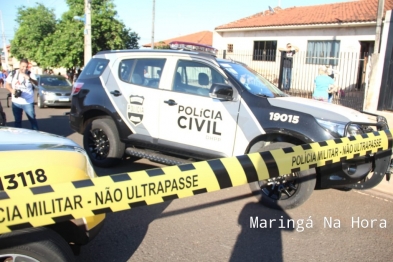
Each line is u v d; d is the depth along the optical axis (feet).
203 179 8.07
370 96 35.76
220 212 14.07
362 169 14.12
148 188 7.29
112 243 11.43
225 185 8.52
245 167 8.91
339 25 58.34
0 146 7.86
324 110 14.03
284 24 65.67
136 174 7.33
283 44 67.92
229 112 14.73
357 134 13.48
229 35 79.00
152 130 16.79
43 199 6.35
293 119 13.71
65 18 76.48
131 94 17.42
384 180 18.61
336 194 16.63
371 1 64.90
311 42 63.87
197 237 12.01
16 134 9.18
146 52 17.72
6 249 6.81
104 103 18.31
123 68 18.24
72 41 73.92
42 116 39.60
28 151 7.87
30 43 98.32
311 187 13.51
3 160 7.35
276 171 9.73
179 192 7.73
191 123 15.62
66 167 8.04
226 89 14.38
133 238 11.80
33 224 6.29
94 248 11.07
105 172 18.34
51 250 7.11
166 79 16.65
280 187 14.20
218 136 14.98
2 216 6.02
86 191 6.71
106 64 18.92
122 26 77.56
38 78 49.32
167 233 12.23
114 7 76.43
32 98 25.40
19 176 7.30
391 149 13.87
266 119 14.11
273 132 13.89
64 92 46.39
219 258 10.75
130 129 17.57
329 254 11.23
